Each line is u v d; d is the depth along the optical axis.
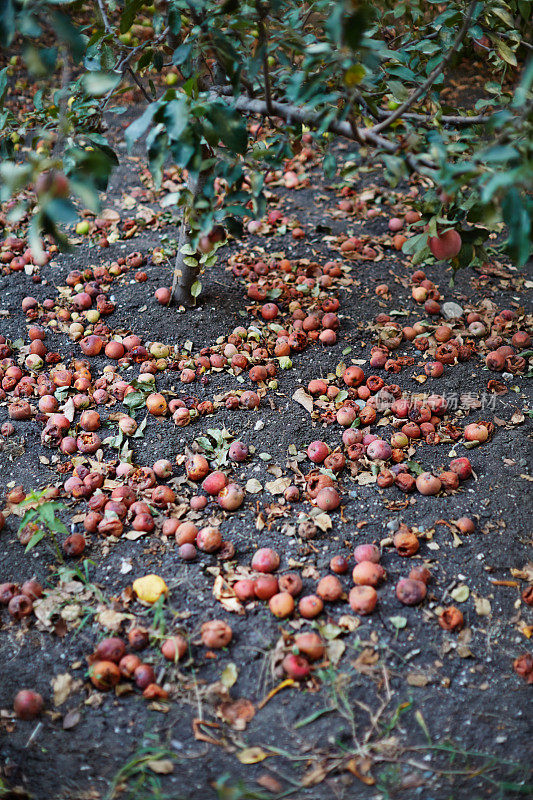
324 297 2.55
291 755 1.59
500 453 2.10
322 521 1.93
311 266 2.64
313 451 2.07
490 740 1.62
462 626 1.76
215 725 1.63
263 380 2.28
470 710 1.65
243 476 2.06
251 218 2.90
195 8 1.82
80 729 1.64
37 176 1.50
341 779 1.57
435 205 1.83
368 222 2.94
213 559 1.87
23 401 2.22
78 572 1.83
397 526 1.93
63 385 2.26
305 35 1.90
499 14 1.97
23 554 1.90
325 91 1.79
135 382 2.24
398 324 2.47
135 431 2.16
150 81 2.11
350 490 2.02
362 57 1.68
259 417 2.20
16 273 2.67
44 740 1.62
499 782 1.57
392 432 2.14
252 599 1.80
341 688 1.67
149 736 1.62
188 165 1.66
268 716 1.64
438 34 2.06
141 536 1.92
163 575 1.85
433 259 2.70
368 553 1.84
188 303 2.49
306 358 2.36
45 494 2.00
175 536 1.91
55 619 1.78
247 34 1.90
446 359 2.34
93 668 1.67
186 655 1.71
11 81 3.94
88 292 2.54
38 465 2.10
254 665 1.71
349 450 2.08
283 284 2.57
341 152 3.54
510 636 1.76
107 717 1.65
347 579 1.83
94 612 1.79
